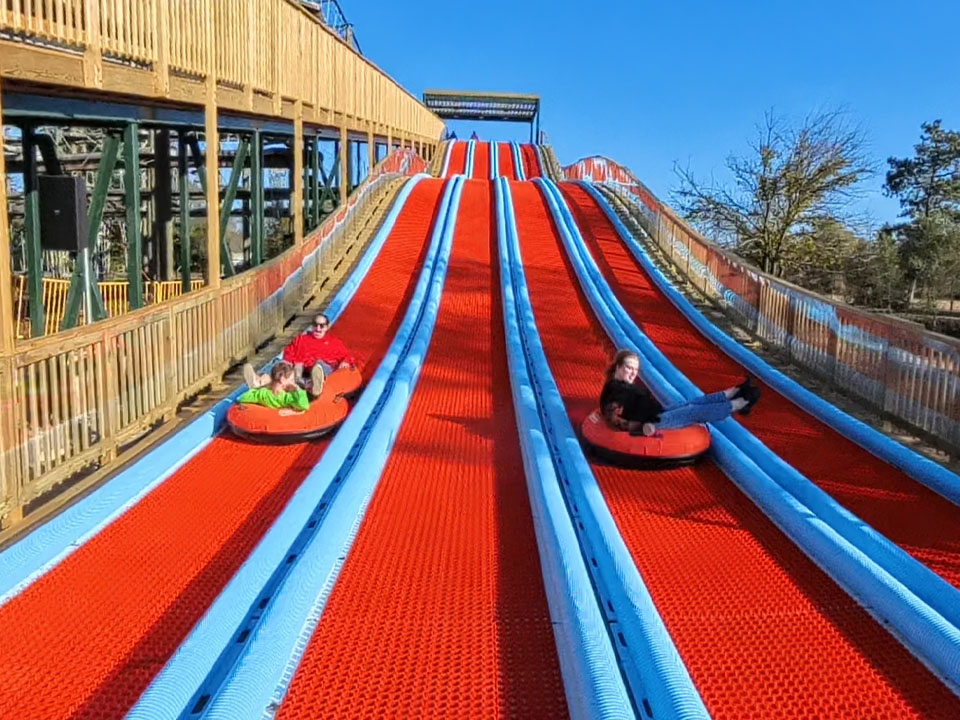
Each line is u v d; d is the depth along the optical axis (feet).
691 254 50.44
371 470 20.25
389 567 15.85
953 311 126.52
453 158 128.88
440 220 59.67
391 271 49.29
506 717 11.41
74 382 18.93
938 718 11.40
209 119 31.76
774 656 12.89
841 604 14.62
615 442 21.79
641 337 36.91
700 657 12.84
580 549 16.17
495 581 15.42
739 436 23.65
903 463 21.42
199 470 21.03
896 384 25.23
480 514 18.62
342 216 52.95
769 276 37.14
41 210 26.91
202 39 31.24
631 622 13.21
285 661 12.17
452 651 13.00
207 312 27.66
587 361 34.40
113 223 79.56
